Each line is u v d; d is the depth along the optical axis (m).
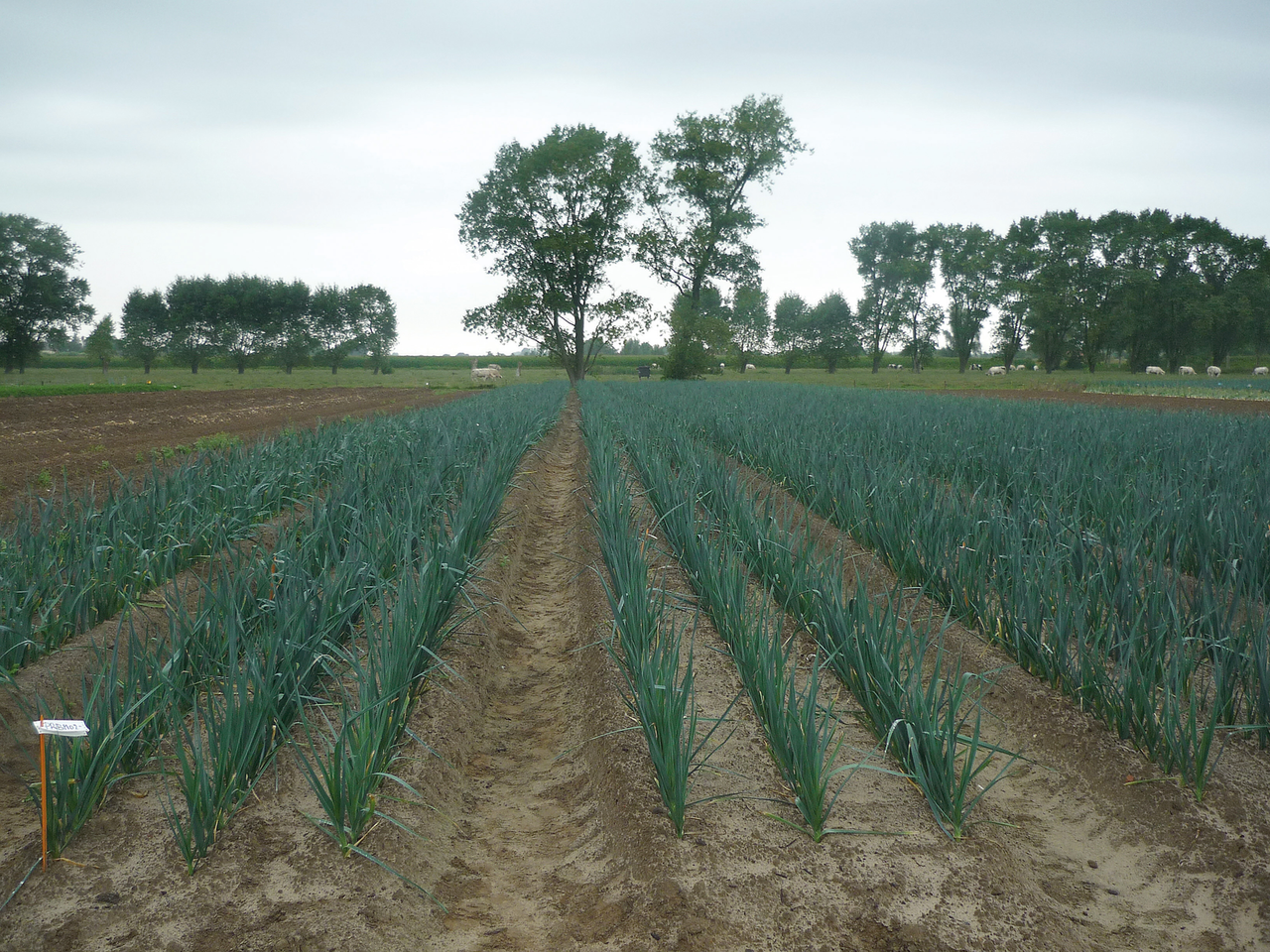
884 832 3.04
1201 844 2.99
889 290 73.88
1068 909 2.75
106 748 3.08
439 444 9.72
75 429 16.53
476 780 3.77
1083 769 3.56
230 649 3.21
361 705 3.15
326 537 5.19
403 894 2.74
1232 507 5.60
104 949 2.40
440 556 4.80
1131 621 4.16
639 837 2.98
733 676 4.46
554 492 10.95
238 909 2.58
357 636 4.56
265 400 28.58
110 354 61.38
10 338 56.12
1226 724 3.63
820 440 10.55
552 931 2.67
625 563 4.94
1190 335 66.50
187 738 3.51
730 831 3.02
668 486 7.25
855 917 2.59
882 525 6.09
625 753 3.57
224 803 2.98
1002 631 4.57
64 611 4.42
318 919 2.55
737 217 47.81
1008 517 5.81
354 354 129.25
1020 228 68.69
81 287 59.53
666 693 3.13
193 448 13.29
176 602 3.94
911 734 3.16
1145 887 2.88
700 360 50.25
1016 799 3.46
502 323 48.69
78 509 6.23
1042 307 63.94
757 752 3.66
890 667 3.56
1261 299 64.81
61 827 2.84
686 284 51.00
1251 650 3.63
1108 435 10.42
